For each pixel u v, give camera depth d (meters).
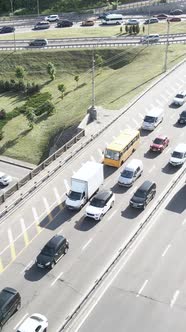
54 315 43.69
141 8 159.38
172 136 76.81
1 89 118.81
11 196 61.62
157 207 59.03
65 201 60.19
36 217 58.03
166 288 46.56
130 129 75.19
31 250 52.44
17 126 100.44
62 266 49.81
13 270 49.53
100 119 83.69
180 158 67.50
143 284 47.09
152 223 56.22
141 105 88.25
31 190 63.16
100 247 52.47
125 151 68.69
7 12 170.75
